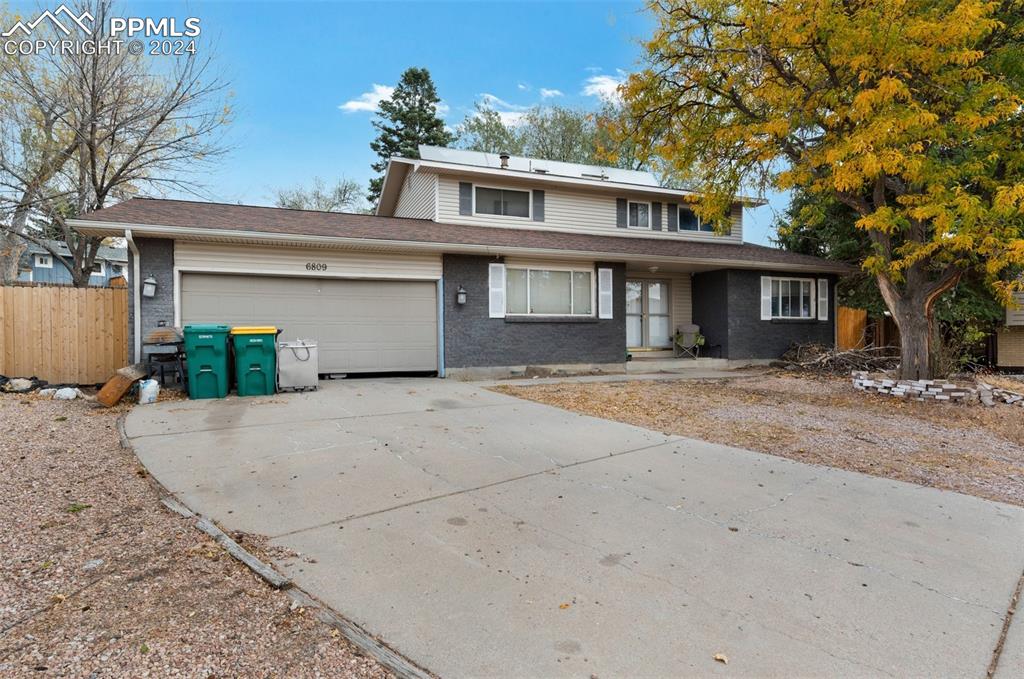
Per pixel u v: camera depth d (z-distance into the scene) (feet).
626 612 9.21
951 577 10.78
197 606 8.91
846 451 20.74
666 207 54.80
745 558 11.41
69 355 31.12
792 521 13.51
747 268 49.62
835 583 10.42
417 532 12.35
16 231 48.93
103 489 14.33
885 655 8.20
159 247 31.24
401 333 38.14
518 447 20.04
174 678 7.14
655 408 28.25
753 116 34.04
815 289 53.72
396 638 8.31
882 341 56.49
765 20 28.99
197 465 16.70
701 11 33.32
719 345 50.19
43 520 12.12
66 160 48.42
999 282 30.50
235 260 33.06
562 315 43.19
